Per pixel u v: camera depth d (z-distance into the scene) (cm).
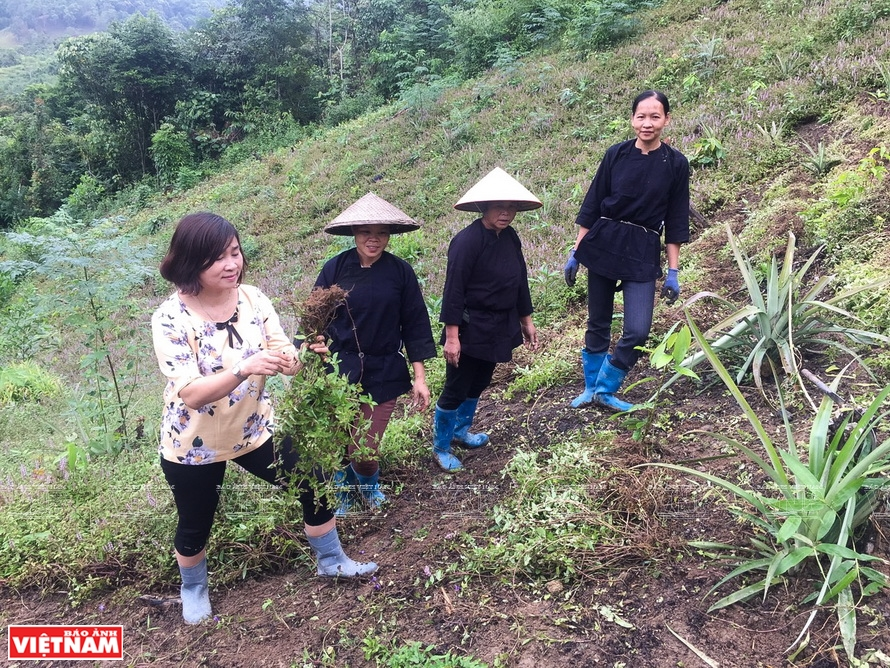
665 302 489
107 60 2434
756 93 793
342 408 242
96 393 459
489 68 1582
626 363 355
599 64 1166
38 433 553
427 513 319
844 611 189
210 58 2584
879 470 192
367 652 227
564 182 827
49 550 323
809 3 1016
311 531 269
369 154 1321
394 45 2061
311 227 1133
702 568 229
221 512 320
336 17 2702
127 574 309
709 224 607
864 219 452
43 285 1131
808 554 195
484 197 298
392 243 830
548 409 402
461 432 379
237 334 239
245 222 1284
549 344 507
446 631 231
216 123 2536
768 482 260
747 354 365
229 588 291
